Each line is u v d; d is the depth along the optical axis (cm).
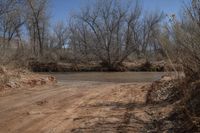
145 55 5219
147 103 1274
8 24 3719
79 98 1545
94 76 3859
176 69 1046
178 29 988
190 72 1013
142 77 3569
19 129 988
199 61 974
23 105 1365
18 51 2933
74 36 5956
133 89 1808
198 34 948
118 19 5616
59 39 6450
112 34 5512
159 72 4541
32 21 6262
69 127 982
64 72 5050
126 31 5656
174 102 1109
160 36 1048
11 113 1205
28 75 2372
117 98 1497
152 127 902
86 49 5644
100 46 5456
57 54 5675
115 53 5338
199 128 790
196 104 897
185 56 997
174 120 906
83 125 991
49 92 1789
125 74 4244
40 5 6384
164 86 1405
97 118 1066
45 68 5312
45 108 1293
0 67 2086
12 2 3112
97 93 1720
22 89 1891
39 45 6266
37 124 1035
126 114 1080
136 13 6234
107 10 5609
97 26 5606
